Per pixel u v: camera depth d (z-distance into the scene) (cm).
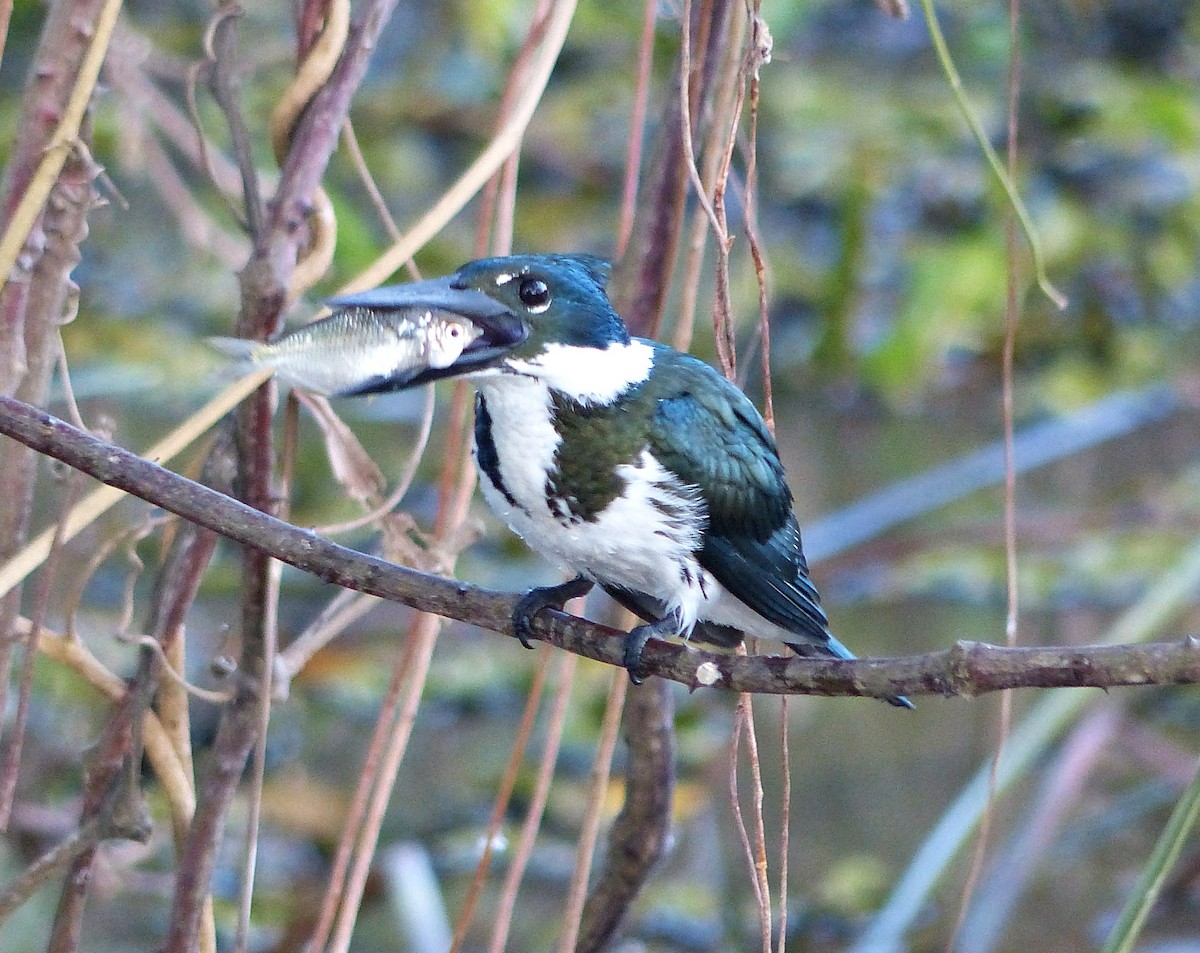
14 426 454
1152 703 1178
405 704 594
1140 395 1401
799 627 640
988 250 1323
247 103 1248
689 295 623
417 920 855
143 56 798
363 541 1157
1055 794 899
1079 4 1443
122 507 937
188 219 1002
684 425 595
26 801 958
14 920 924
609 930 686
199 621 1095
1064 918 1010
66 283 544
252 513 472
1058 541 1264
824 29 1479
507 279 571
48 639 563
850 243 1319
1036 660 388
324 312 600
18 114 541
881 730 1163
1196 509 1284
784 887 523
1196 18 1436
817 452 1412
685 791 1089
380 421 1310
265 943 943
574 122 1427
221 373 502
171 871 942
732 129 530
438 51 1438
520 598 557
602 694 1116
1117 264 1404
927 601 1248
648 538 595
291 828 1030
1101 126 1386
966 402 1443
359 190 1372
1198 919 1019
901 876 1020
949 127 1372
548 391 582
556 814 1059
